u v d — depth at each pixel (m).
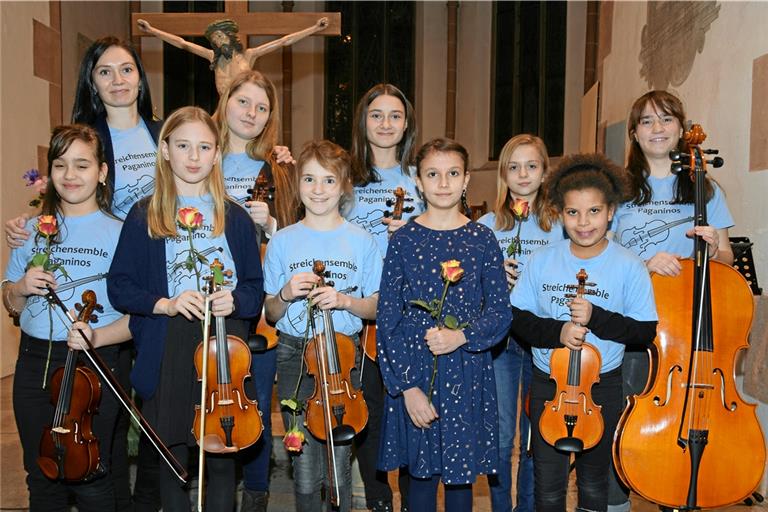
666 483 2.30
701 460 2.30
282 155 3.14
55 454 2.24
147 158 2.94
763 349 3.32
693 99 4.29
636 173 2.85
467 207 3.20
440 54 10.53
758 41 3.51
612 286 2.44
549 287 2.51
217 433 2.21
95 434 2.36
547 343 2.39
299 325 2.53
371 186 3.06
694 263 2.47
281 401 2.32
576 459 2.48
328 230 2.60
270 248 2.61
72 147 2.43
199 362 2.25
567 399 2.34
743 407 2.35
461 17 10.41
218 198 2.44
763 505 3.10
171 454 2.25
